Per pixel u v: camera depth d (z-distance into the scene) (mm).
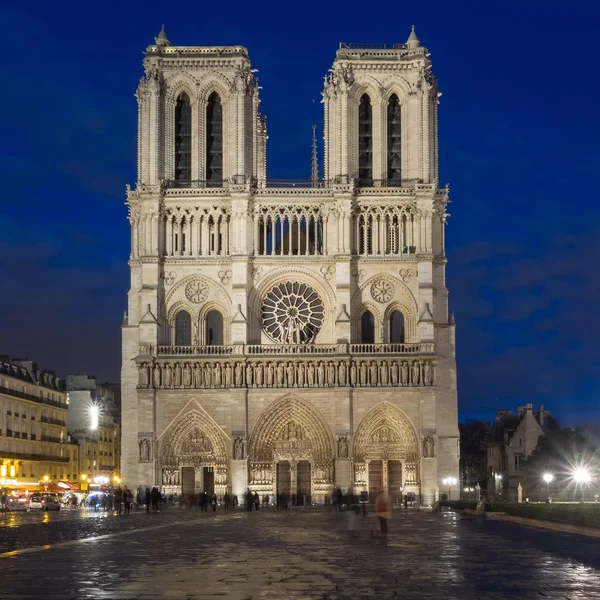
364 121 158500
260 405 149625
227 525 85562
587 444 174375
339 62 155625
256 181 156875
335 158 154500
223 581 38875
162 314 152875
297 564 46062
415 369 149125
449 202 156500
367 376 149375
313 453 149250
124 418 151750
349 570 43188
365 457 149000
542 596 34344
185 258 153375
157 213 153125
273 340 153125
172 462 149625
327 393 149625
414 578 39875
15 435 173000
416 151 155000
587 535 69875
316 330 153500
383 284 153125
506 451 197375
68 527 80750
